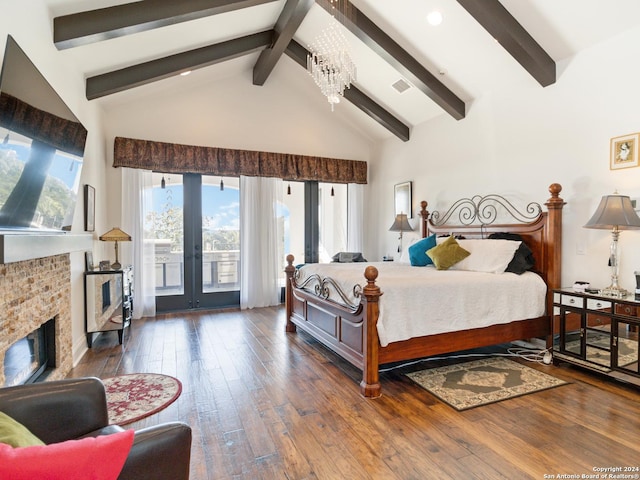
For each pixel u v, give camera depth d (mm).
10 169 1840
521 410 2496
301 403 2617
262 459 1974
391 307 2879
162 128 5285
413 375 3137
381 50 4148
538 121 3807
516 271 3604
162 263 5484
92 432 1453
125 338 4199
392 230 5543
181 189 5543
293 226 6309
